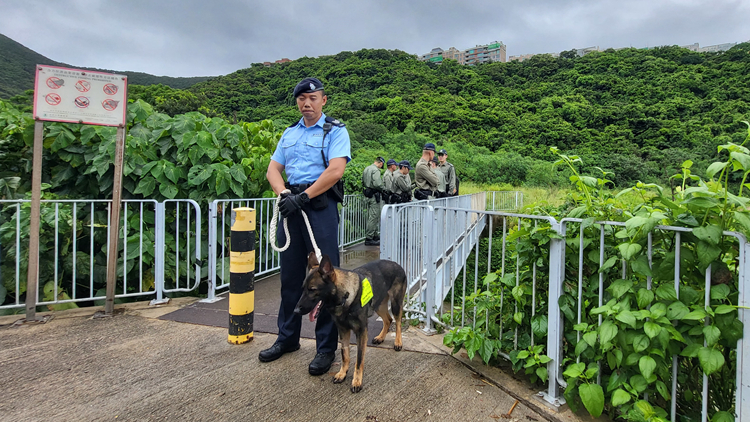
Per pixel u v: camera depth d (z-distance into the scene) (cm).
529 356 248
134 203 456
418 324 370
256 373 266
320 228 272
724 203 188
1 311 389
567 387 222
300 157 278
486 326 287
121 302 442
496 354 273
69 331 337
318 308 237
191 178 468
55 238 367
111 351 298
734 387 202
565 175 2780
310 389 246
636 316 196
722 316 180
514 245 280
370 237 896
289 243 276
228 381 255
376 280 280
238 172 500
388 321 323
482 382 261
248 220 314
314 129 279
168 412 220
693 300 191
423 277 449
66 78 345
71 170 450
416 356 299
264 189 578
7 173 440
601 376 230
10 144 434
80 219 426
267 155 568
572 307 235
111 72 362
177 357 289
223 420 213
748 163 175
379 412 223
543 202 292
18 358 283
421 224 396
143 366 274
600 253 223
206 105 3894
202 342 318
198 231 439
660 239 214
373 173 888
